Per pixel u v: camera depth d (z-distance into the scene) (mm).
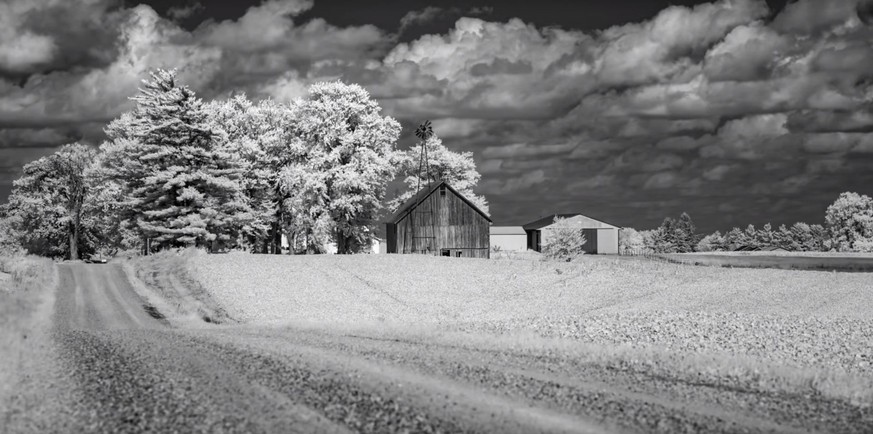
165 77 68188
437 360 20438
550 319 38156
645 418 13516
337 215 80125
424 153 109562
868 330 34219
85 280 52500
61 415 13195
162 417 13023
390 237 98812
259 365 18875
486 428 12477
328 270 62500
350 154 81625
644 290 57250
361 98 83188
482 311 47719
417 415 13305
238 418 12969
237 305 45094
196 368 18359
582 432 12328
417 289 56969
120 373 17531
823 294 52594
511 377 17719
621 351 23297
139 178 68438
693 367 20188
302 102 82250
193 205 67438
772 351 27094
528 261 75312
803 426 13453
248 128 82438
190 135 69000
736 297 51625
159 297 47125
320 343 24609
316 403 14234
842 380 19031
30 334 24594
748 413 14398
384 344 24656
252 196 81688
